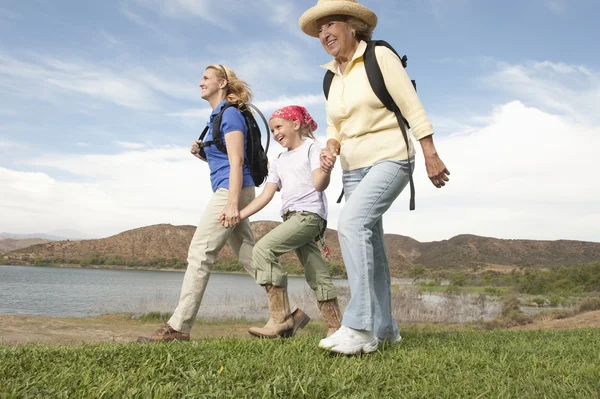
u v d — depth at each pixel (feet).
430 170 9.67
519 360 9.49
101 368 7.46
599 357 10.06
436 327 54.75
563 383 7.30
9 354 8.30
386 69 9.86
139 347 9.38
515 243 415.03
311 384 6.82
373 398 6.43
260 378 7.29
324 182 11.65
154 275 486.38
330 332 12.09
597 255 382.83
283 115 12.67
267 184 13.07
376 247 10.93
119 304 101.09
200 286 12.82
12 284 209.87
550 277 121.08
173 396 6.20
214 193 13.48
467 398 6.61
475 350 10.60
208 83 13.92
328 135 11.27
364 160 10.24
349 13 10.30
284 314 12.34
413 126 9.75
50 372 7.03
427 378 7.70
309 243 12.44
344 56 10.62
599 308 61.87
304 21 10.78
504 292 111.96
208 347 9.70
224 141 13.39
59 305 105.70
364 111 10.16
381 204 9.86
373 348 9.23
